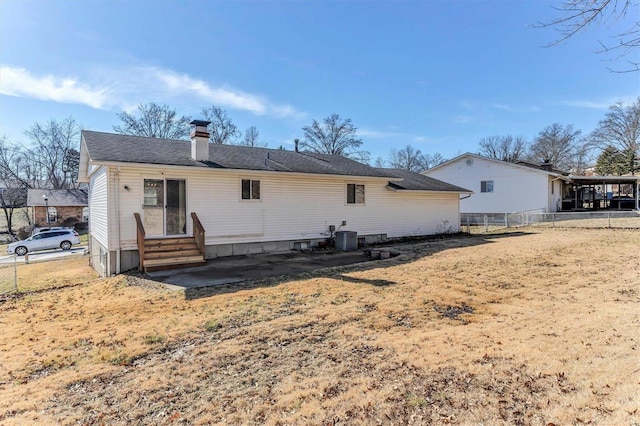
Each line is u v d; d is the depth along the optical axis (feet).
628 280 24.25
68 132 138.41
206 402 10.93
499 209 86.79
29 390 12.32
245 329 17.21
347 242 45.75
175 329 17.66
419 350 13.91
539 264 31.07
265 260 38.34
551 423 8.73
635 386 10.05
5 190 122.42
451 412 9.62
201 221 39.19
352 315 18.65
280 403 10.62
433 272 28.91
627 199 99.96
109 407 10.96
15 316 23.32
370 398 10.61
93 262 47.78
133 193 35.35
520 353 13.00
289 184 45.39
